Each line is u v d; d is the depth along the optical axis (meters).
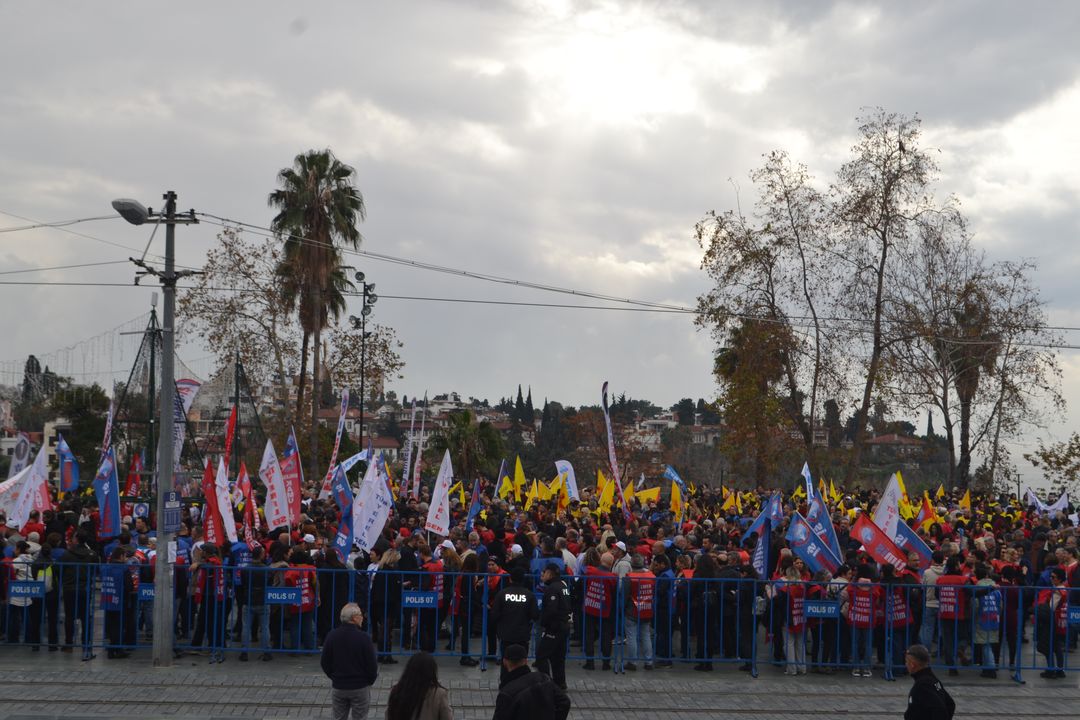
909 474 54.56
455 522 24.25
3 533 17.36
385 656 15.85
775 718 13.62
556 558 17.03
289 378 45.66
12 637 16.39
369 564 17.11
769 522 16.80
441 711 8.53
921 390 42.16
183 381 30.06
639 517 23.80
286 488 20.64
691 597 16.36
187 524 19.02
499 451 58.00
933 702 9.10
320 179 43.41
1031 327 43.03
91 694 13.62
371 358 44.91
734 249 40.88
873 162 39.41
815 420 41.59
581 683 15.18
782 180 40.31
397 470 55.09
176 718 12.62
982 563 16.59
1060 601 16.44
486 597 15.88
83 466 40.47
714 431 94.19
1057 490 45.66
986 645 16.19
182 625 17.36
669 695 14.62
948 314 42.62
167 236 15.76
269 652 16.06
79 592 15.83
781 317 40.03
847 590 16.19
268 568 15.48
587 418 78.44
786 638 16.22
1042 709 14.38
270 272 43.16
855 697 14.88
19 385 36.81
